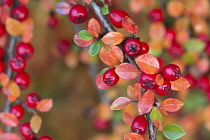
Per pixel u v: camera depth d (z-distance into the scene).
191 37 0.38
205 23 0.38
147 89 0.28
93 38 0.29
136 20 0.42
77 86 0.55
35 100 0.31
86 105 0.53
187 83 0.28
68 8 0.31
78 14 0.30
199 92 0.41
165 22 0.39
